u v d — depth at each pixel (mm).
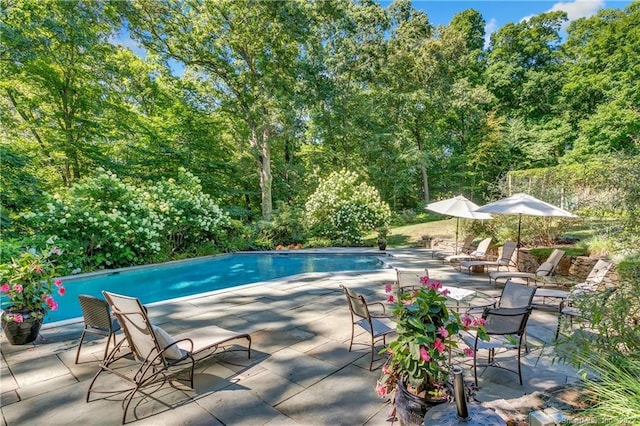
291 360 3867
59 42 11547
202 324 5074
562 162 21641
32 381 3453
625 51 20234
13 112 13695
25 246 7926
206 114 18047
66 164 13602
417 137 23922
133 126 15180
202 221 12164
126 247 10055
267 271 11000
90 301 3641
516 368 3639
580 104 23078
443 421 1823
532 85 25312
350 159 21750
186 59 16172
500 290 7031
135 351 3402
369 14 20672
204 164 17062
